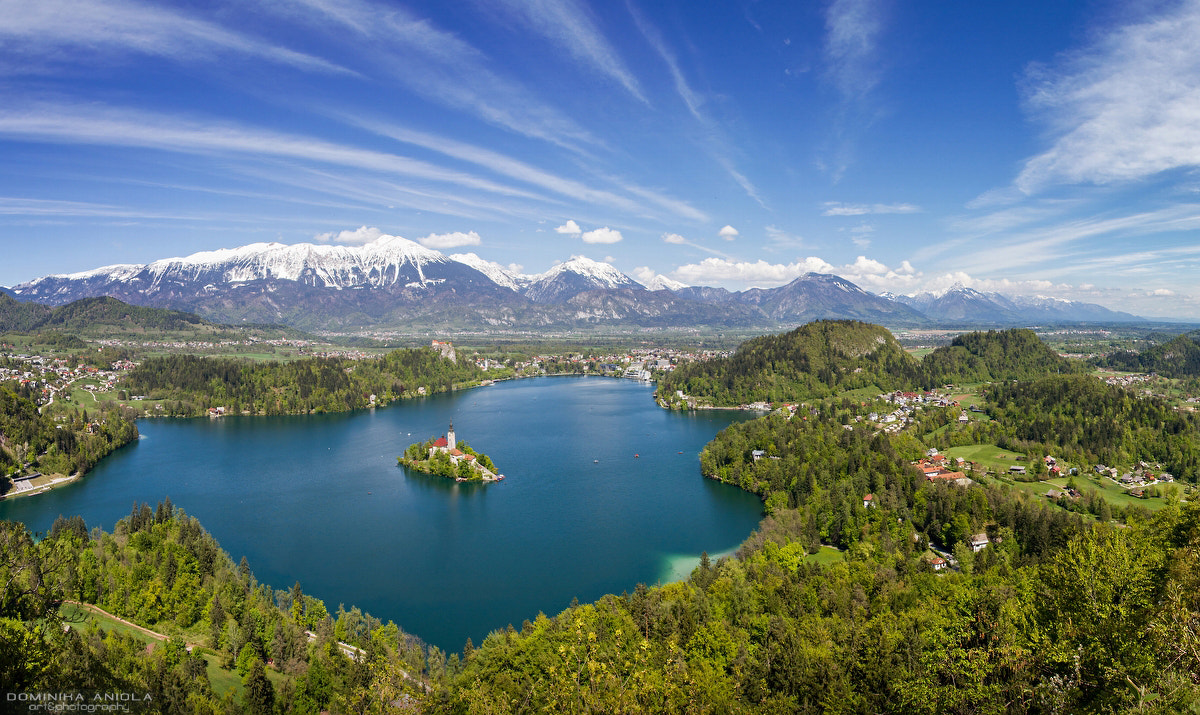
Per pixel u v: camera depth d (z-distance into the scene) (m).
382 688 75.50
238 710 85.94
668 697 57.47
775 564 130.38
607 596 120.69
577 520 193.00
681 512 199.62
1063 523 142.00
